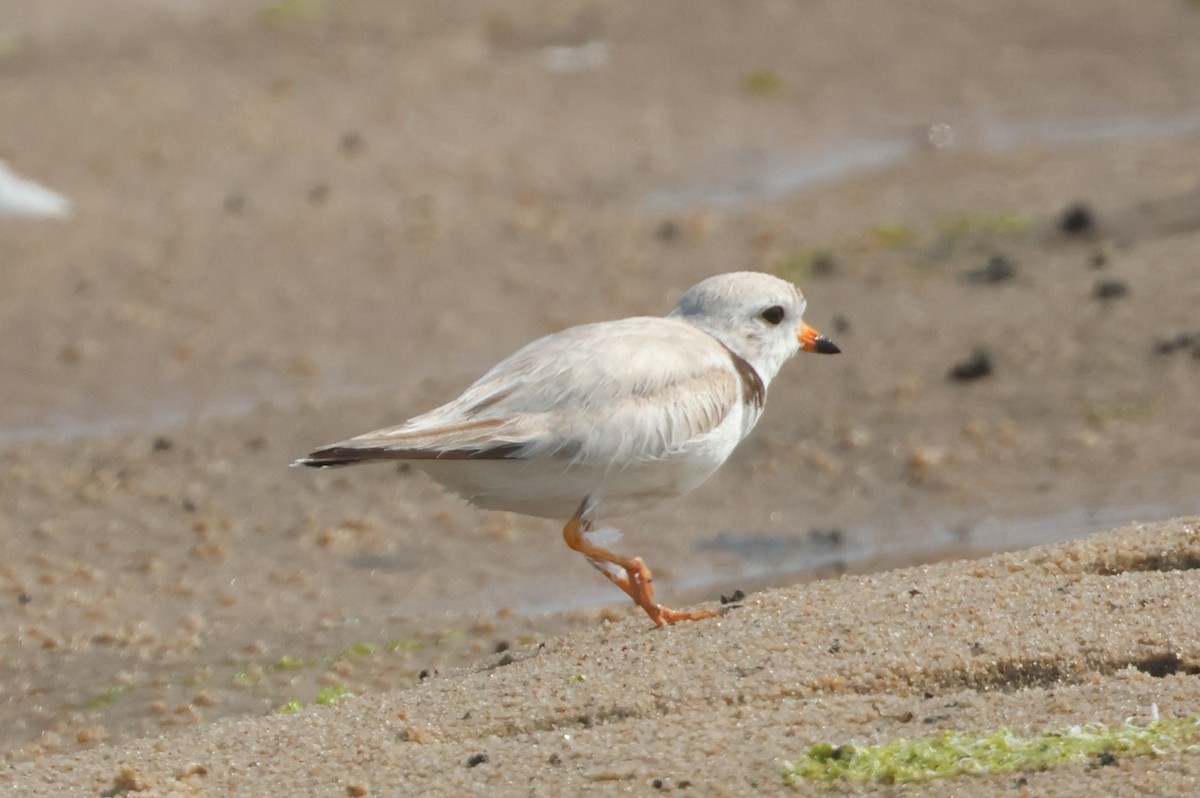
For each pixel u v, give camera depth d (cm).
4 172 1955
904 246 1778
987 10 2775
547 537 1182
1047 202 1870
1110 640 762
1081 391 1323
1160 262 1572
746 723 720
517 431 802
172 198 1983
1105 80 2458
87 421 1428
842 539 1144
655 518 1200
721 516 1197
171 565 1148
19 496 1273
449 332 1603
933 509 1178
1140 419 1270
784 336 930
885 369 1416
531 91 2456
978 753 672
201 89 2388
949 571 881
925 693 747
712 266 1761
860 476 1241
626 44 2677
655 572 1103
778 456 1286
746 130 2306
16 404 1461
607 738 719
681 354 855
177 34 2702
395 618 1053
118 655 1008
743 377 900
